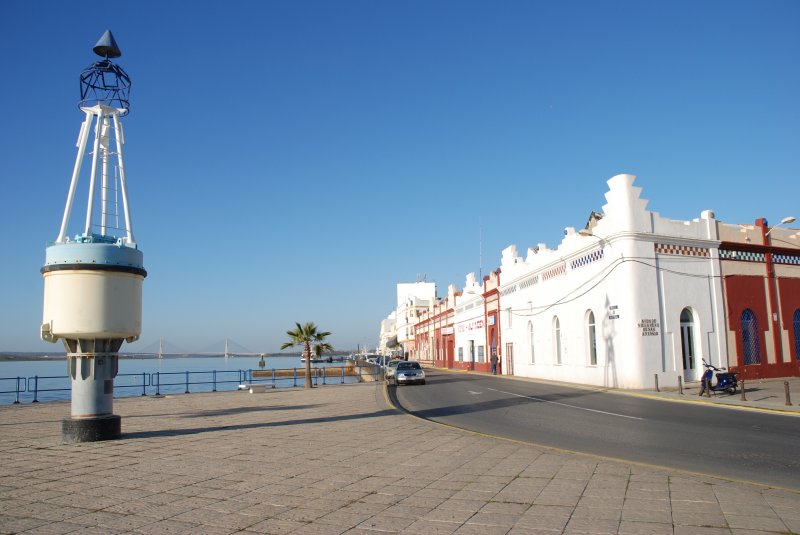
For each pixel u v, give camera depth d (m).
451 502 7.16
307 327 34.88
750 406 18.27
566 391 26.48
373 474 8.90
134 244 14.55
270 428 14.86
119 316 13.32
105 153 15.20
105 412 13.28
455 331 65.94
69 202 14.13
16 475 9.12
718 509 6.60
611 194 26.92
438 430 14.00
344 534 6.01
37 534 6.11
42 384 62.19
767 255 29.59
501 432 14.04
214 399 25.95
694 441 12.06
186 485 8.31
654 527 6.01
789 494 7.27
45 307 13.21
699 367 26.58
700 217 28.17
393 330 128.38
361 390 30.56
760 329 28.73
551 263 34.34
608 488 7.68
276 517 6.65
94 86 15.23
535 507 6.86
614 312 26.75
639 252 25.98
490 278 49.97
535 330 37.84
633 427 14.38
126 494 7.81
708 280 27.45
